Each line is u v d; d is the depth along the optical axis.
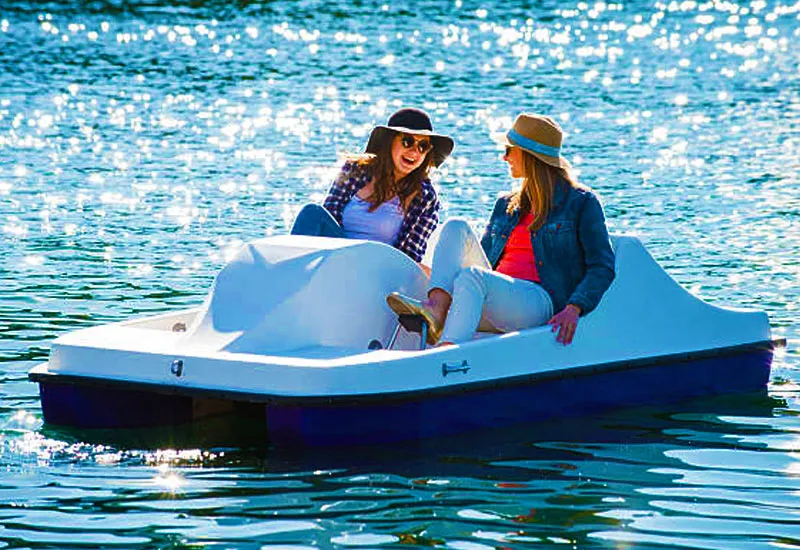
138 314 14.47
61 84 38.06
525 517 8.72
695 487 9.38
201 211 21.14
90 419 10.58
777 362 12.99
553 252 11.17
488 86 38.41
